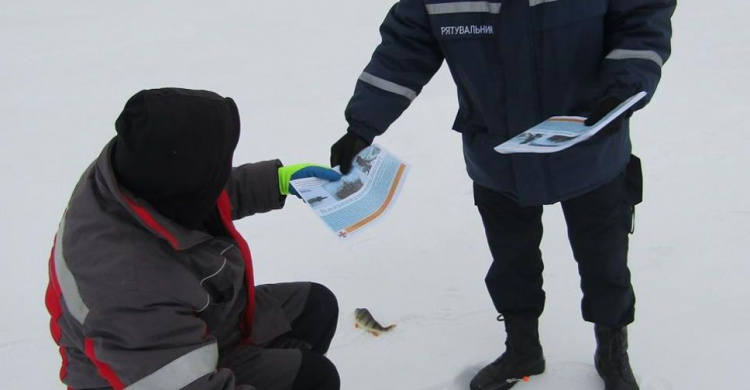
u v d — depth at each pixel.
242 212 2.12
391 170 2.03
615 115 1.63
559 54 1.81
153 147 1.46
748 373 2.49
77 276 1.49
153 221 1.51
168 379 1.47
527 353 2.44
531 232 2.22
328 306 2.21
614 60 1.78
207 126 1.51
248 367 1.87
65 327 1.53
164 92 1.51
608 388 2.38
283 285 2.19
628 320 2.30
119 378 1.46
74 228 1.54
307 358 1.91
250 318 1.91
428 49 2.03
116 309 1.45
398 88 2.06
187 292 1.56
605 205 2.06
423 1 1.93
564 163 1.95
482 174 2.11
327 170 2.10
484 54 1.87
